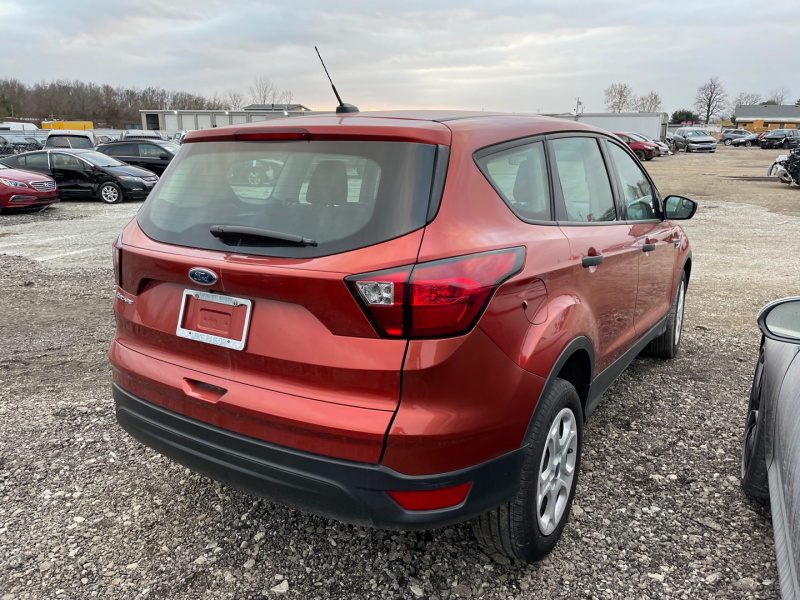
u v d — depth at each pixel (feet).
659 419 12.54
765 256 29.91
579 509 9.47
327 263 6.53
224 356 7.37
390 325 6.36
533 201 8.32
